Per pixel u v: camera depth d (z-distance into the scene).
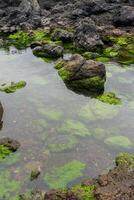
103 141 20.17
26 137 20.45
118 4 49.91
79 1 50.88
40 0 55.78
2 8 53.38
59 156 18.73
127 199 14.70
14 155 18.64
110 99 25.09
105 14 47.44
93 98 25.64
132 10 44.03
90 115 23.02
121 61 32.62
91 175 17.25
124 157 18.30
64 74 28.53
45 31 42.56
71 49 36.78
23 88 27.05
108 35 39.22
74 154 18.94
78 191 15.52
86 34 36.94
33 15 48.88
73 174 17.28
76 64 28.19
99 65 27.70
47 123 22.00
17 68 31.45
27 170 17.50
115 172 16.75
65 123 22.00
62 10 50.94
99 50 35.81
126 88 27.08
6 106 24.14
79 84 27.34
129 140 20.27
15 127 21.48
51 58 34.16
